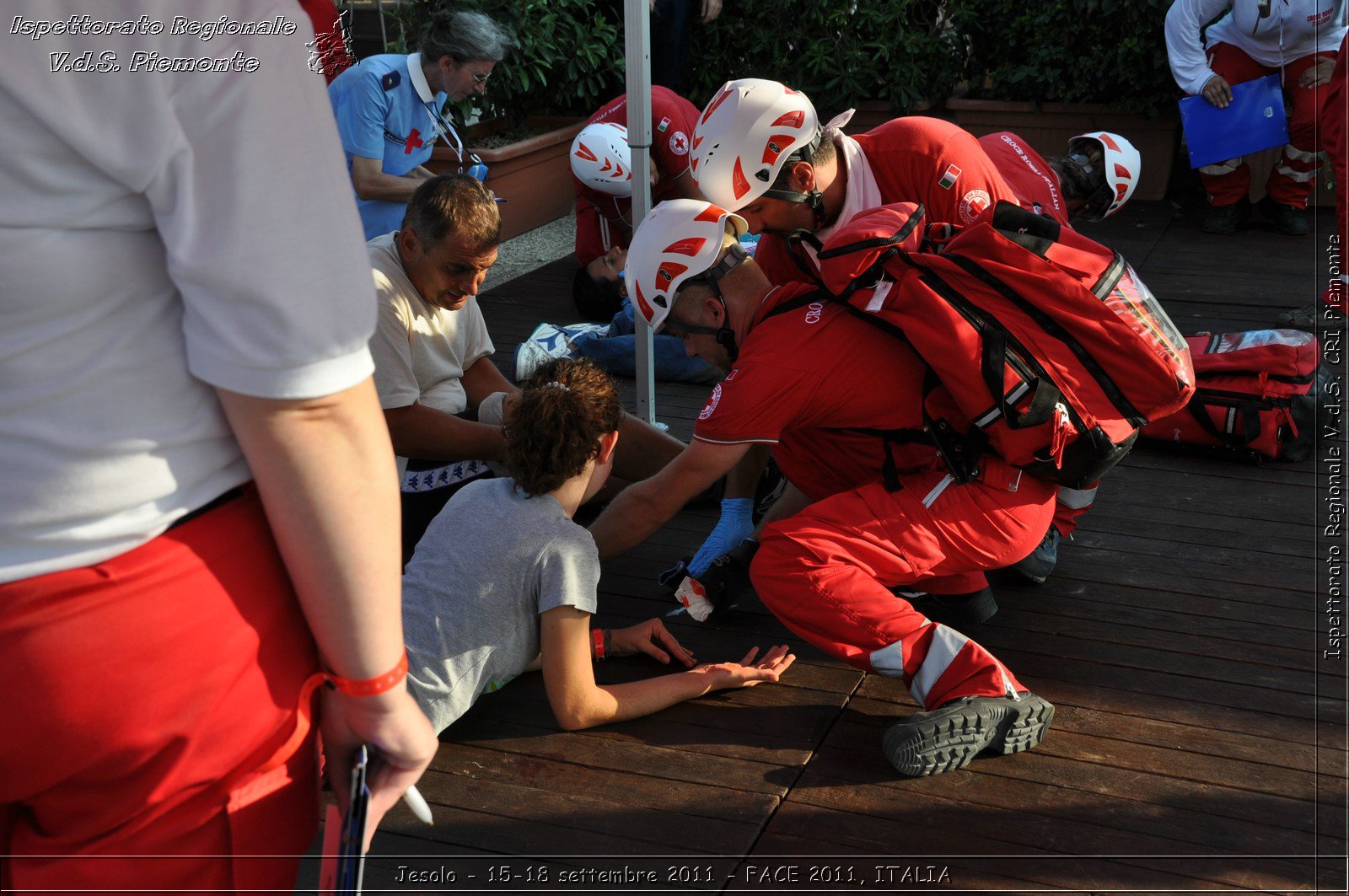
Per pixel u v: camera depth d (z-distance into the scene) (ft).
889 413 7.70
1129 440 7.40
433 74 14.89
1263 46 18.17
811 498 8.77
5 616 3.00
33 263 2.75
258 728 3.35
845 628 7.53
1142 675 8.37
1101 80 21.75
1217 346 12.46
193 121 2.79
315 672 3.56
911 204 8.59
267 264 2.86
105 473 2.96
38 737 3.08
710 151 9.35
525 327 16.75
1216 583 9.59
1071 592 9.53
